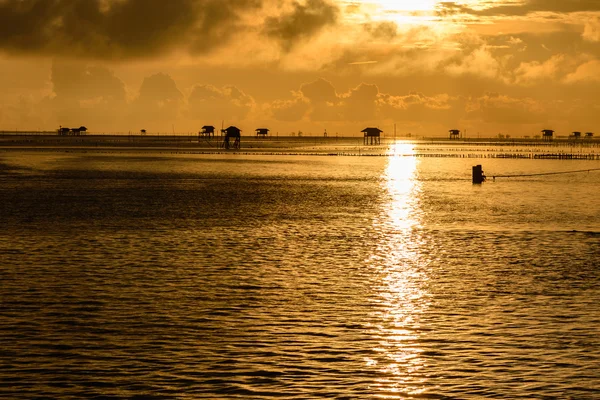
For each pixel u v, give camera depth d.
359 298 55.34
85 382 37.94
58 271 64.44
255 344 44.06
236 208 118.94
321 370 39.78
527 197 143.50
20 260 69.62
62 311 50.91
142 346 43.53
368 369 39.94
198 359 41.38
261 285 59.41
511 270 66.62
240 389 37.12
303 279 61.94
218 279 61.66
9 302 53.12
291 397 36.19
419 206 125.69
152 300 54.22
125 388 37.19
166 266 67.19
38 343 43.91
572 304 53.91
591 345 44.09
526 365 40.62
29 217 103.75
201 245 79.50
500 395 36.47
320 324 48.28
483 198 141.38
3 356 41.59
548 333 46.50
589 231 93.44
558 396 36.38
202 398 36.03
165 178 191.25
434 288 58.88
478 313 51.25
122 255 72.81
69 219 101.69
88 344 43.84
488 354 42.41
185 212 112.06
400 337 45.53
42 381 38.06
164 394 36.47
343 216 109.19
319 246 79.69
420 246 80.38
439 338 45.38
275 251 76.12
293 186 170.12
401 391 36.97
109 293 56.16
